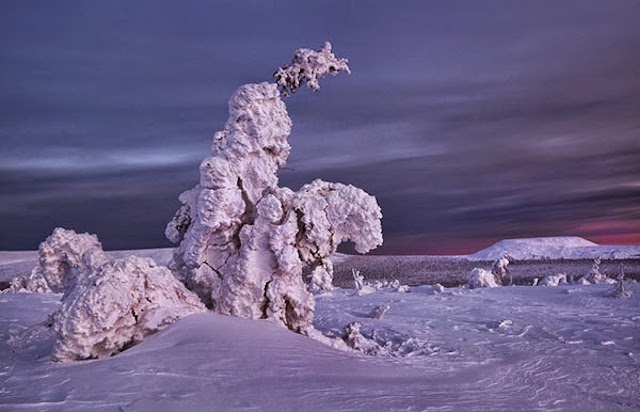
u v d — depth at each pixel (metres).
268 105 10.89
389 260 61.84
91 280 8.37
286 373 6.78
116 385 6.15
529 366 9.16
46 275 11.73
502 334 12.69
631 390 7.91
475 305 17.86
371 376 7.25
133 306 8.65
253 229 10.33
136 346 7.89
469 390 7.16
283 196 10.52
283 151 11.18
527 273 42.03
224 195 10.17
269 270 10.37
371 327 13.80
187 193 11.03
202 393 5.90
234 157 10.62
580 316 15.20
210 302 10.55
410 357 9.71
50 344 9.44
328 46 11.78
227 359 7.13
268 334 8.55
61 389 6.08
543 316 15.27
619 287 18.94
